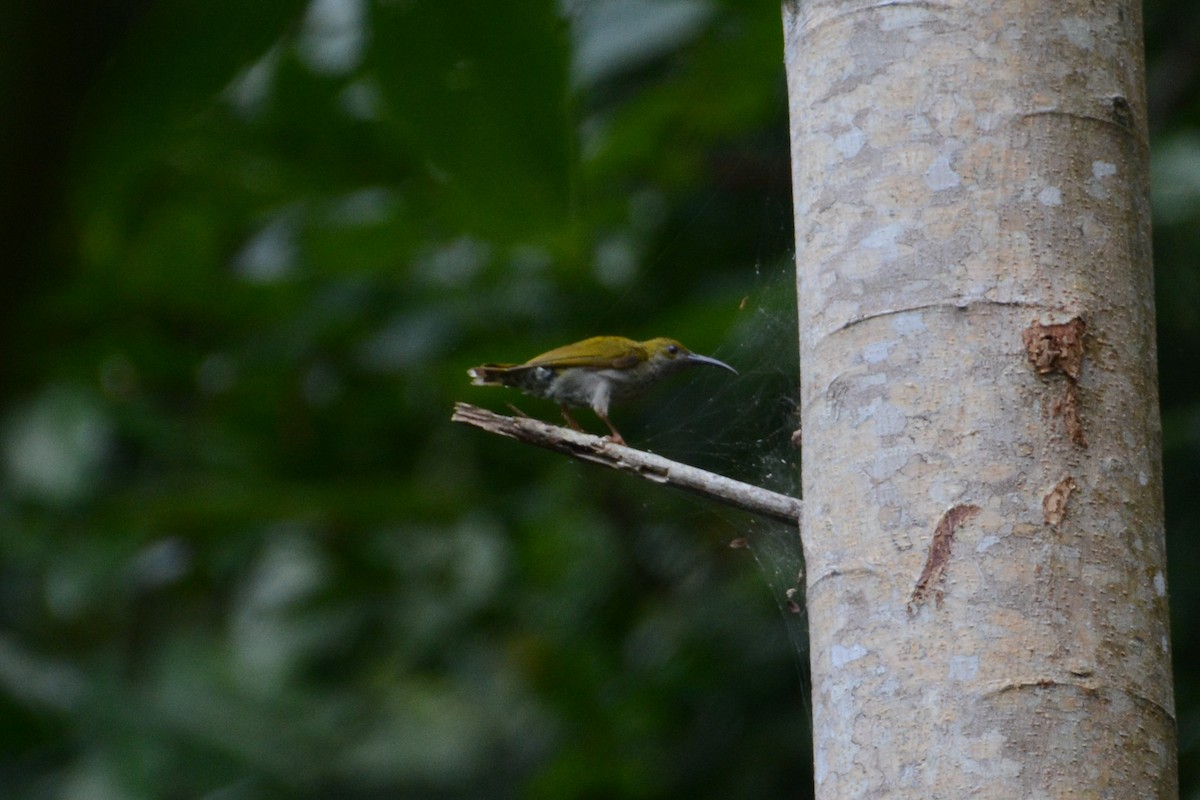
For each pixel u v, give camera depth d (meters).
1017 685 4.36
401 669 15.77
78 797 12.87
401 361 14.00
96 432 14.23
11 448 14.08
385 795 14.91
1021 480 4.53
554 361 9.76
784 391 10.79
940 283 4.71
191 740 14.01
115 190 3.62
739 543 8.83
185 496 14.25
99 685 13.63
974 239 4.72
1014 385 4.61
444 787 15.22
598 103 13.09
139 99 3.47
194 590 16.05
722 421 12.53
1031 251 4.71
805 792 14.31
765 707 14.77
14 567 14.93
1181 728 13.26
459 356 13.68
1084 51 4.91
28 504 14.23
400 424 14.95
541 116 5.23
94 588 14.50
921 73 4.89
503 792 15.31
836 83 5.04
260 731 14.73
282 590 15.80
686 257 14.17
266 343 14.20
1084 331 4.66
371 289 14.12
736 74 11.69
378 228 12.52
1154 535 4.67
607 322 13.93
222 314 13.69
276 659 15.59
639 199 14.16
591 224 13.16
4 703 13.02
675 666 14.95
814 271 5.02
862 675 4.55
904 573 4.54
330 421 14.82
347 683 15.98
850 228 4.89
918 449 4.61
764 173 14.12
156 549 15.91
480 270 13.78
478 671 15.99
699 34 11.52
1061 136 4.81
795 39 5.34
